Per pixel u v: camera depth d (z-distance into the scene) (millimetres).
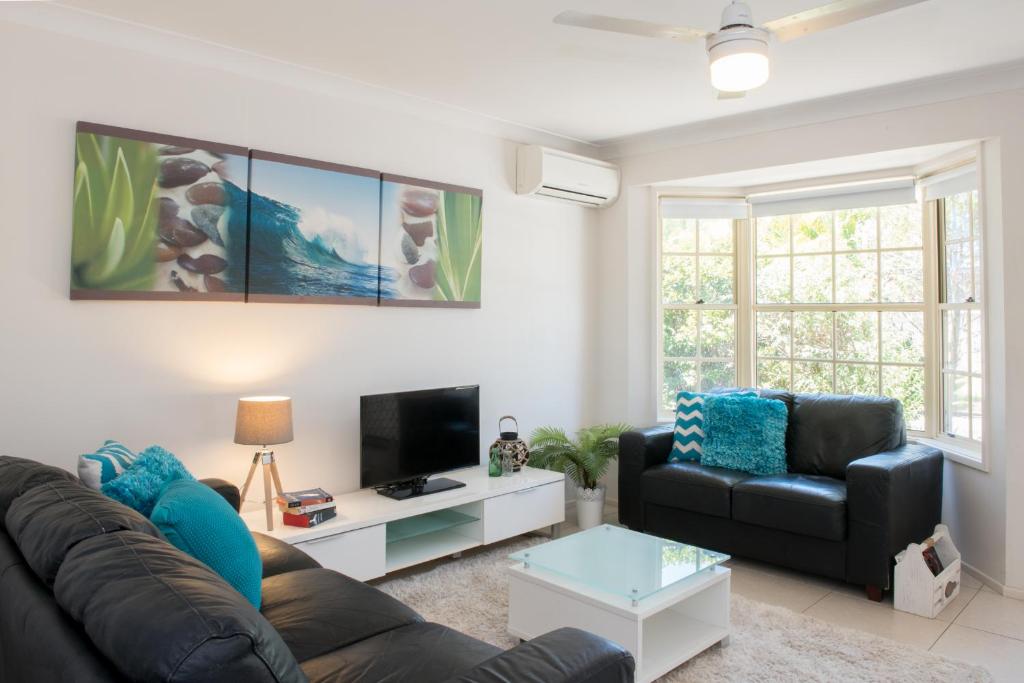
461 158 4062
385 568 3201
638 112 4023
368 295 3580
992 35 2908
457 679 1274
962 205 3926
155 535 1467
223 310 3121
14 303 2588
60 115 2676
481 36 2922
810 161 4016
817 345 4637
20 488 1731
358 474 3609
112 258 2781
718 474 3811
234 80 3127
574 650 1397
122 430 2840
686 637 2654
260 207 3182
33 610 1193
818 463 3969
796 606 3215
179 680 918
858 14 2027
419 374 3869
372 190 3590
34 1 2572
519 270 4422
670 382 4910
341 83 3447
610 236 4895
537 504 3910
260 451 2949
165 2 2604
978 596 3328
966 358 3893
